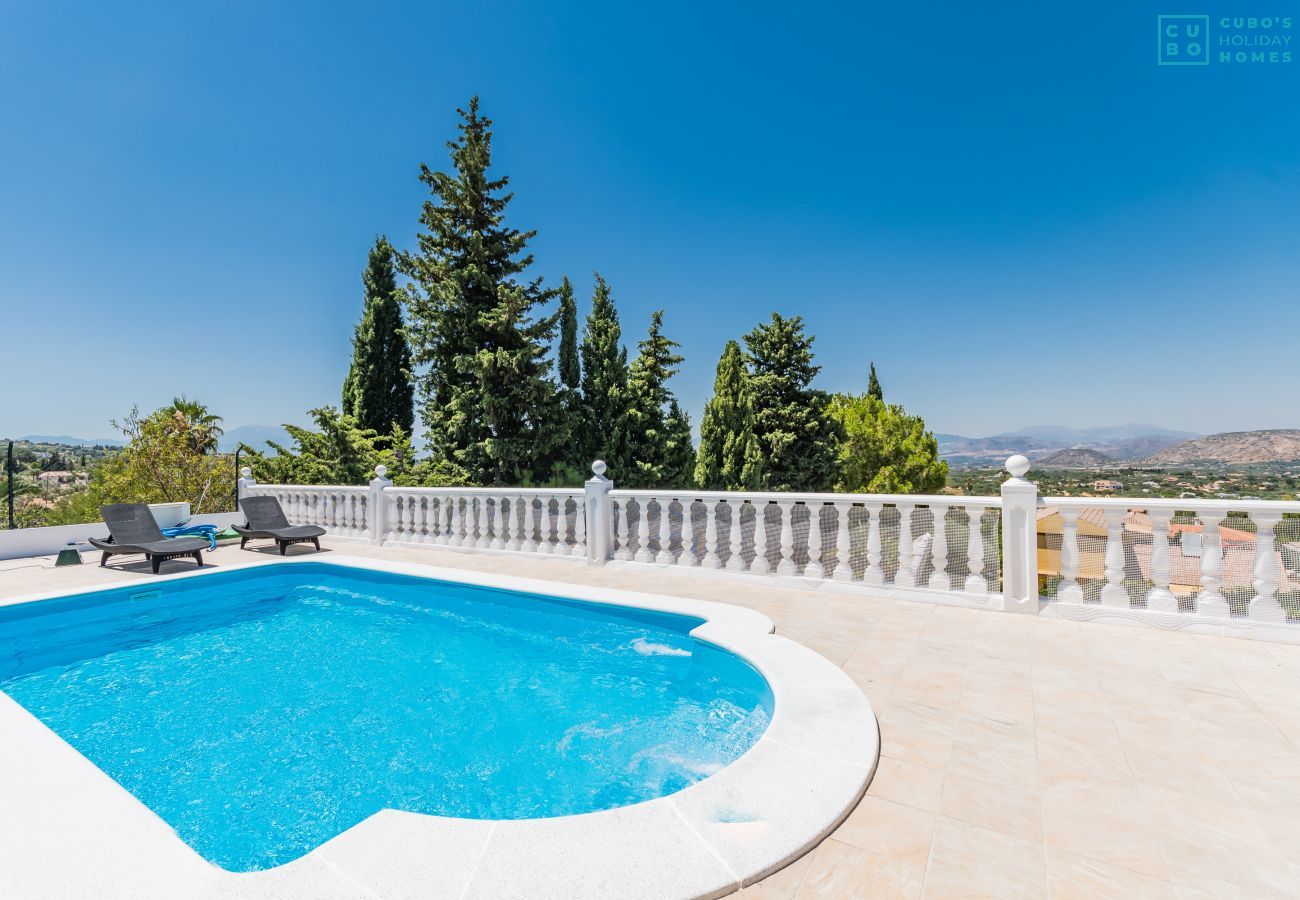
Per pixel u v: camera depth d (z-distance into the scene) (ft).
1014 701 11.62
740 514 23.88
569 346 77.15
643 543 26.02
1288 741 9.82
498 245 64.44
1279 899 6.15
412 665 17.63
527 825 7.50
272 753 12.51
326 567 29.25
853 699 11.50
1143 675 12.95
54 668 17.62
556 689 15.64
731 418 79.51
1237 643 15.08
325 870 6.61
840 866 6.78
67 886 6.34
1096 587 17.51
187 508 35.91
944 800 8.18
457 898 6.11
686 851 6.91
